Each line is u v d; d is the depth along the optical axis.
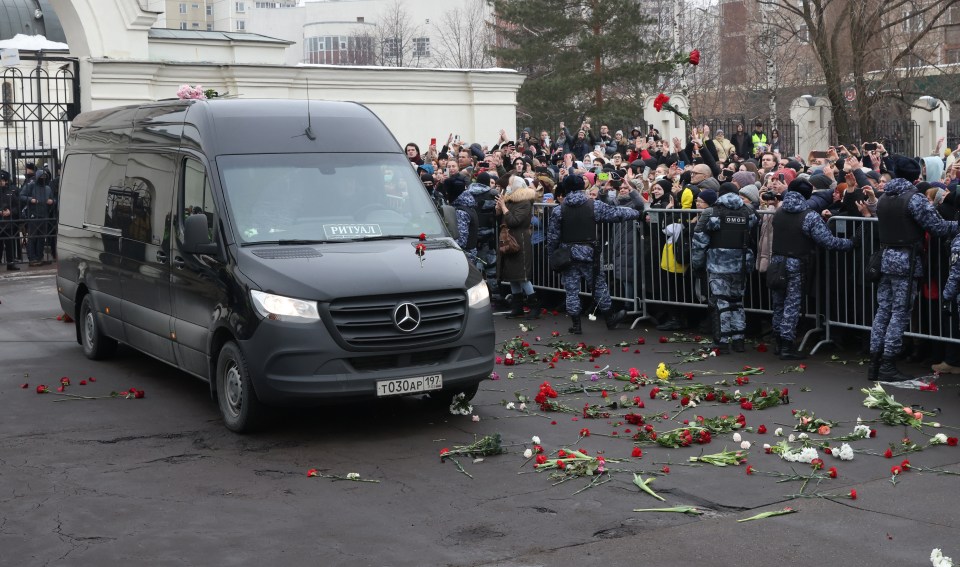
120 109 11.00
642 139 19.02
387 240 8.48
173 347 9.20
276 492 6.72
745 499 6.41
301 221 8.42
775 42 38.75
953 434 7.80
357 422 8.45
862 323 10.57
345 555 5.60
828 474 6.80
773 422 8.25
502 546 5.70
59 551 5.71
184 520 6.20
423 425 8.33
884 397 8.43
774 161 15.26
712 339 11.73
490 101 25.12
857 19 30.39
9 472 7.23
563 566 5.39
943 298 9.23
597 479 6.85
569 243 12.23
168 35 21.98
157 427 8.42
